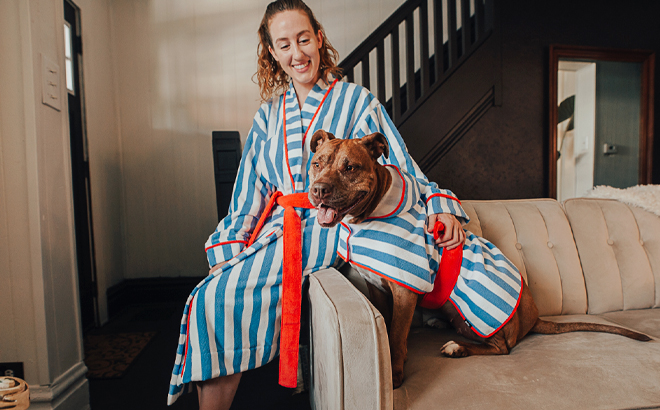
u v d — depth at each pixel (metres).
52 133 1.43
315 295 0.96
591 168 3.71
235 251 1.14
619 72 3.60
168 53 3.34
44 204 1.36
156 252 3.36
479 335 1.06
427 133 2.62
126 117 3.31
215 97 3.38
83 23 2.74
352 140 0.96
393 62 2.57
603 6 3.04
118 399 1.67
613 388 0.85
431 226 1.04
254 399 1.67
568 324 1.22
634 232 1.57
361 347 0.73
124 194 3.31
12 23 1.32
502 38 2.87
